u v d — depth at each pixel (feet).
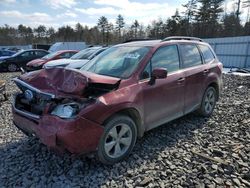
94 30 232.53
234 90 29.63
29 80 11.85
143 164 11.16
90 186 9.62
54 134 9.77
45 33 244.01
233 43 66.08
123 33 223.30
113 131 10.94
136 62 12.64
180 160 11.49
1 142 13.64
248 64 62.54
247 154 11.92
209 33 152.46
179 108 14.62
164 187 9.48
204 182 9.75
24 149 12.67
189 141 13.58
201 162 11.28
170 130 15.17
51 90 11.08
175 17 167.32
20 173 10.55
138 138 13.26
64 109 10.00
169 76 13.66
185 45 15.87
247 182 9.68
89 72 12.20
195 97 15.96
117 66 13.01
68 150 9.89
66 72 11.49
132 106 11.32
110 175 10.32
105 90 10.91
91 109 10.00
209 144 13.15
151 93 12.43
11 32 223.30
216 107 20.54
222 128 15.56
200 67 16.40
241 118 17.40
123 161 11.40
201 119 17.29
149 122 12.71
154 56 13.16
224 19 153.07
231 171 10.44
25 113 11.39
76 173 10.44
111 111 10.50
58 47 78.79
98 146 10.39
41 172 10.59
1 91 23.24
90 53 33.58
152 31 197.57
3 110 20.31
